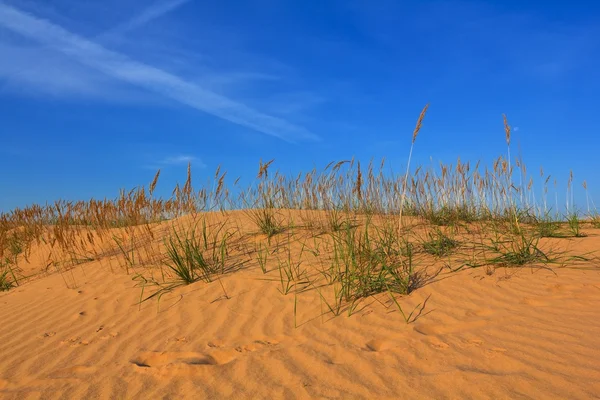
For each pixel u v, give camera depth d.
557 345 3.67
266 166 7.57
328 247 7.13
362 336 4.27
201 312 5.40
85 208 9.93
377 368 3.61
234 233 8.72
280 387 3.48
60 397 3.65
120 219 10.65
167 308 5.68
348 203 8.48
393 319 4.55
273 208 9.99
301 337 4.43
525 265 5.89
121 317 5.59
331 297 5.29
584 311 4.37
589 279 5.22
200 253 6.94
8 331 5.56
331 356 3.93
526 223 9.09
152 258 8.05
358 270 5.72
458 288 5.23
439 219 8.69
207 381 3.70
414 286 5.38
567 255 6.25
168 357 4.30
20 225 12.64
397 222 8.54
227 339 4.58
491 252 6.42
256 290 5.79
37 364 4.42
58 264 9.59
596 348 3.56
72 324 5.56
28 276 9.20
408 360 3.68
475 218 9.18
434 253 6.52
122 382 3.83
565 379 3.14
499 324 4.23
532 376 3.22
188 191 8.32
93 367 4.21
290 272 5.95
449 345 3.86
